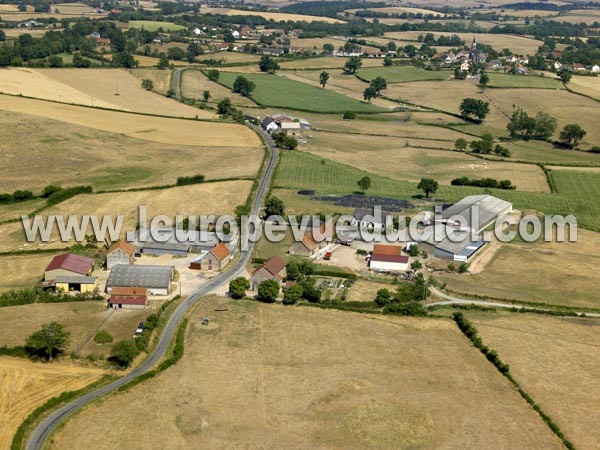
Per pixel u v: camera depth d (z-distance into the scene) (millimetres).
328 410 110938
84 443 101500
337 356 127500
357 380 119438
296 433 105062
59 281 152000
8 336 131125
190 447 101188
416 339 135125
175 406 110750
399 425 107000
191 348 128625
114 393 113375
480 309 150125
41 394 113312
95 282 152875
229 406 111188
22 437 101438
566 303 155000
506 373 122562
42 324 136375
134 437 103062
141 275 153625
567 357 129875
